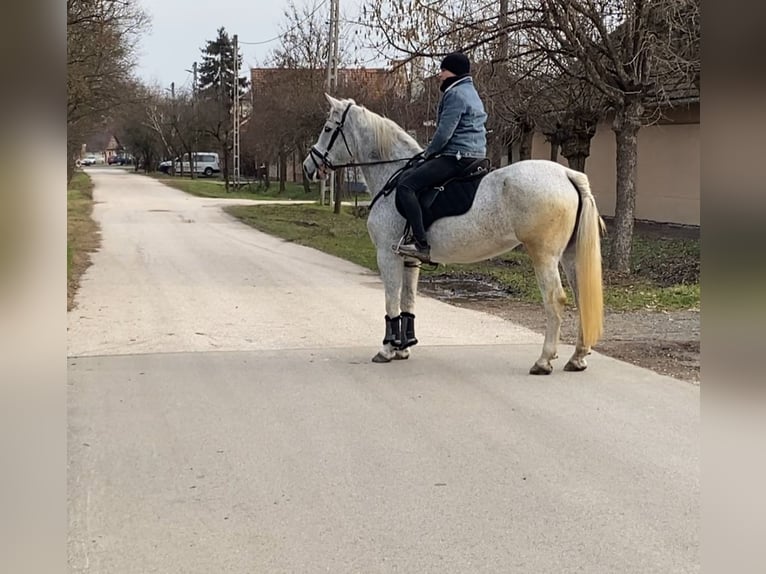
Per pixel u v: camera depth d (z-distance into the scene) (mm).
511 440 5512
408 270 7863
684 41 12953
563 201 6844
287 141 39562
